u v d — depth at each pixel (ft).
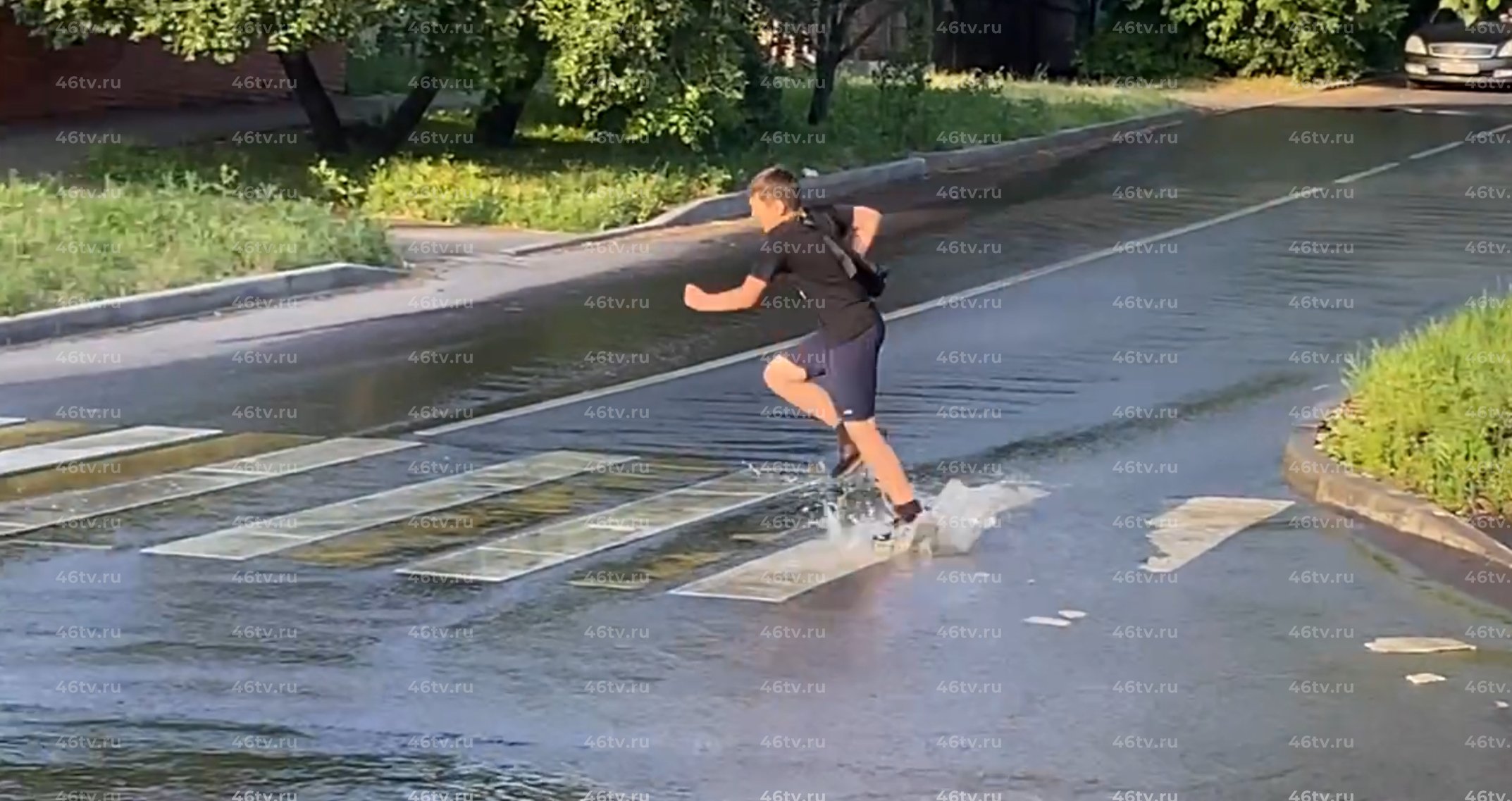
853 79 105.19
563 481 36.17
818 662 25.89
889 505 32.99
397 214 70.38
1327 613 28.35
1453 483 33.32
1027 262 63.62
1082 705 24.30
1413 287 58.70
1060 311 54.90
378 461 37.63
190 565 30.19
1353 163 89.45
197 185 68.23
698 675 25.32
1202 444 39.55
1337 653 26.48
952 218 73.72
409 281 59.77
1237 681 25.31
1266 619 27.99
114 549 31.01
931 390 44.52
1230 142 99.60
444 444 39.22
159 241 58.23
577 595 28.81
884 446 32.19
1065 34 138.92
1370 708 24.31
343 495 34.91
